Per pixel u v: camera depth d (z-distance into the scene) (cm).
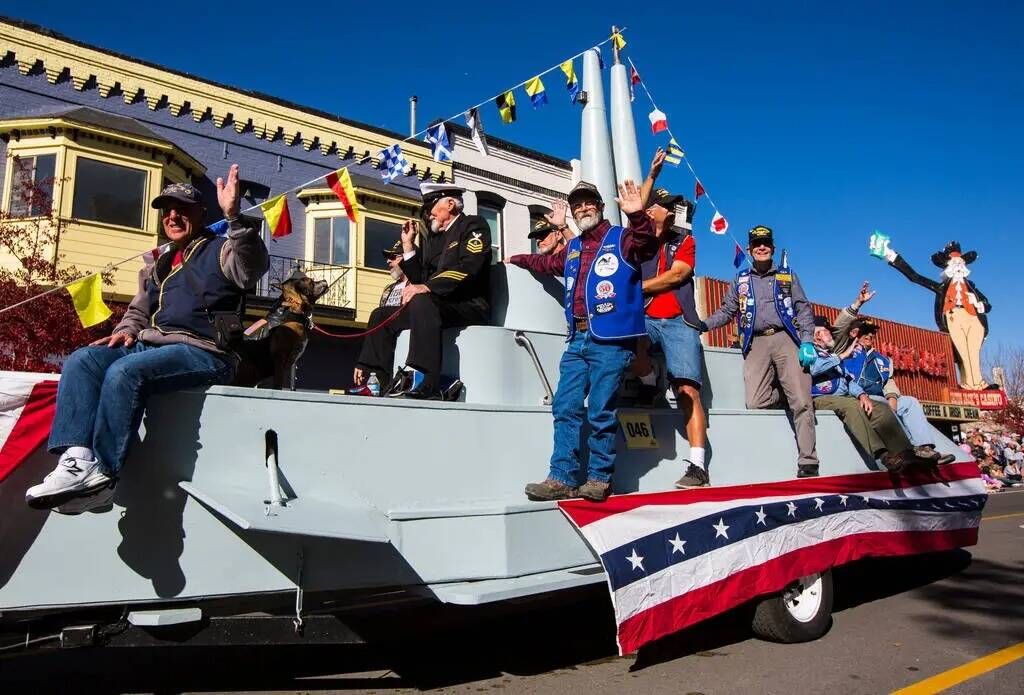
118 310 1027
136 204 1410
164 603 301
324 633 337
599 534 395
